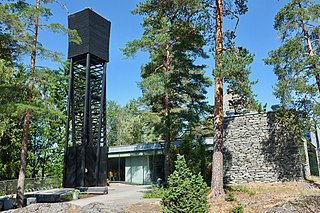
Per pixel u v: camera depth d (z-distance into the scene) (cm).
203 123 2422
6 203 1421
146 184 2652
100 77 2520
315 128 1495
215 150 1370
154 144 2659
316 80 1477
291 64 1507
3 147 2484
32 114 1463
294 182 1600
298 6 1568
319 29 1530
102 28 2447
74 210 1213
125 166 2853
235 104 1598
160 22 1561
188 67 1900
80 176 2119
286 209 994
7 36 1402
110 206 1203
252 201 1168
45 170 3062
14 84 1480
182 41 1581
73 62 2397
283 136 1720
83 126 2242
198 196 858
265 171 1728
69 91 2359
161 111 2447
